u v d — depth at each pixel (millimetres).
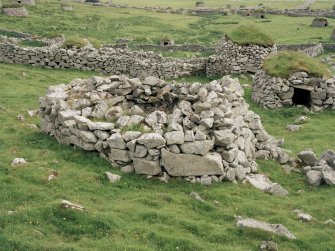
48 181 14086
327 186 16766
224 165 15703
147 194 14070
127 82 18844
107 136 16094
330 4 130875
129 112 17219
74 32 64625
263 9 99875
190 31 74062
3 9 70438
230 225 12703
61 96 18578
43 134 18750
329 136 23453
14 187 13336
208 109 16234
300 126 25109
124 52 40250
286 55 30734
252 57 38750
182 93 17797
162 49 54750
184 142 15133
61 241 11086
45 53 36281
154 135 15031
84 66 37062
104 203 13297
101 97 18438
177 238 11523
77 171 15016
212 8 115125
